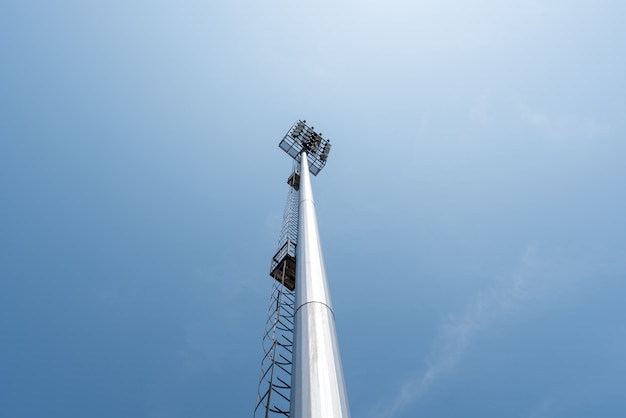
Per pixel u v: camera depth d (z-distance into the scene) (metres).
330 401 7.45
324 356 8.41
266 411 10.96
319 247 12.75
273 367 12.18
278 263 16.95
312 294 10.30
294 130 29.38
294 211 20.11
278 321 14.03
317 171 28.80
